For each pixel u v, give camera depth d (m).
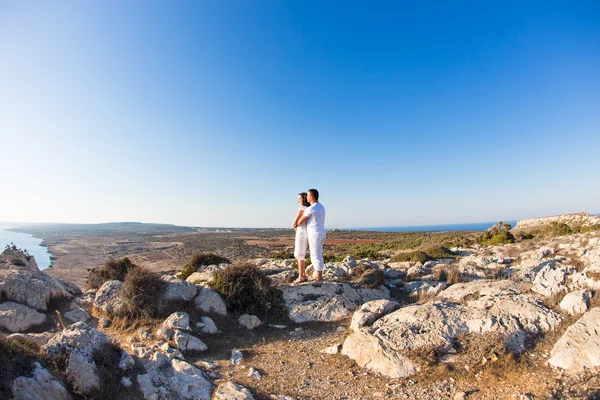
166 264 51.41
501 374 5.99
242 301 10.45
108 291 10.05
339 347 7.84
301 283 11.69
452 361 6.59
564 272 8.66
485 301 8.23
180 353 7.20
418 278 13.59
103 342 6.20
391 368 6.60
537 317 7.31
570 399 4.93
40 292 9.58
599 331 6.09
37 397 4.45
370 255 25.81
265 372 6.88
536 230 38.19
